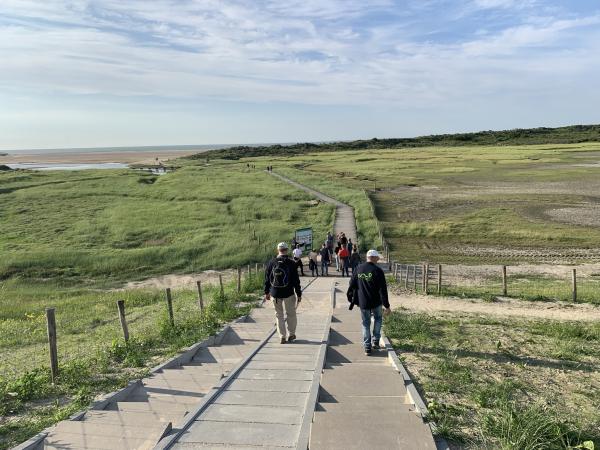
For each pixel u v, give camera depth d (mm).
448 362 8141
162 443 4664
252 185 66188
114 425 5441
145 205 50969
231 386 6652
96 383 7719
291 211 47812
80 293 24172
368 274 8562
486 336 10773
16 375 8789
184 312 14758
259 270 27109
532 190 58375
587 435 5363
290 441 4805
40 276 28000
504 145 159250
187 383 7523
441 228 38500
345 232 38062
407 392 6371
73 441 5023
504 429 5219
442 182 68750
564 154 109938
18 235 38469
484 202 51000
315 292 18859
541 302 17219
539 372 7977
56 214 46656
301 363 7914
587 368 8250
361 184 68000
